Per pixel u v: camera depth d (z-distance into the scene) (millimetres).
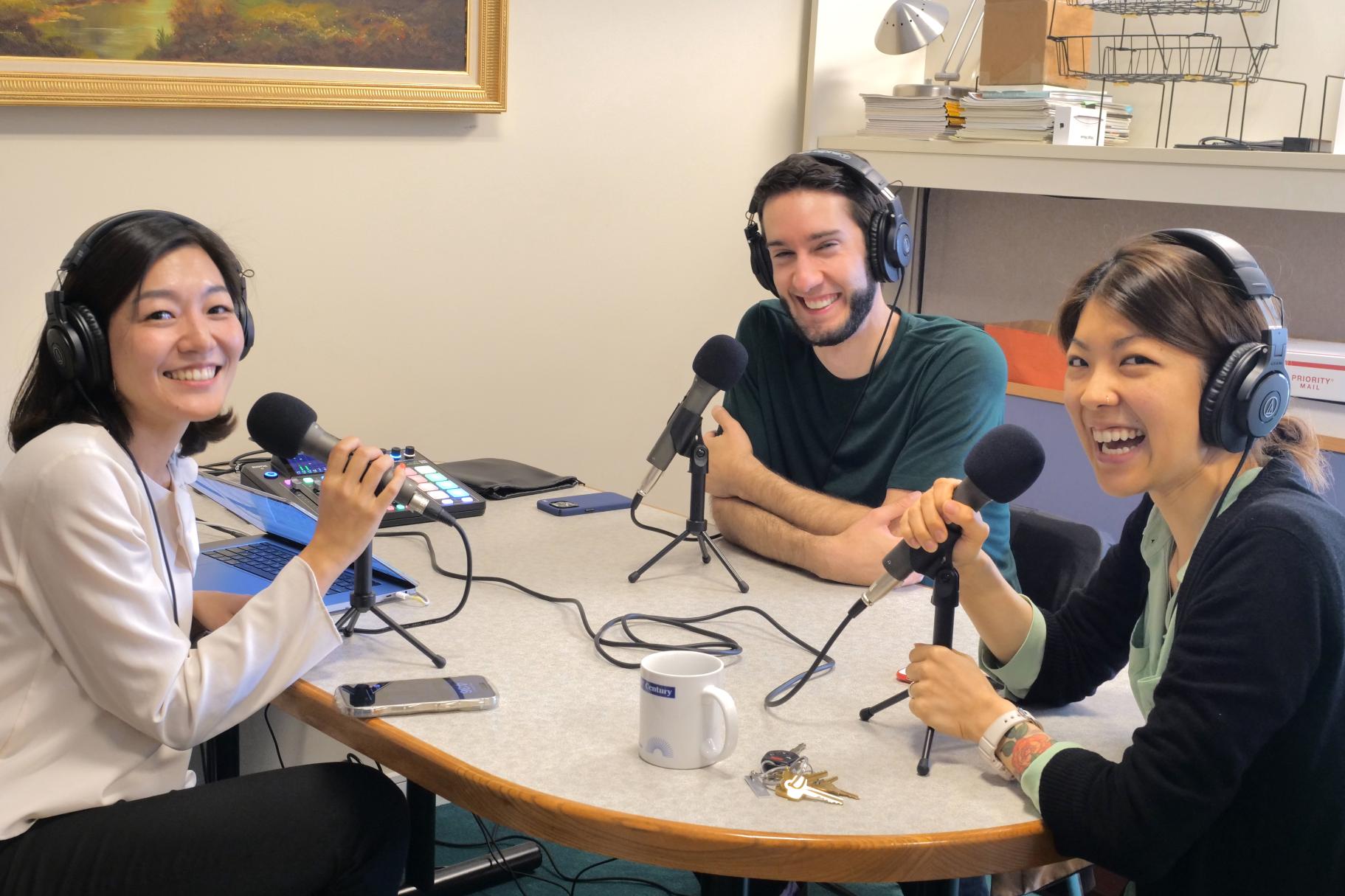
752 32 3008
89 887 1250
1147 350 1134
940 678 1224
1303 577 1065
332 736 1305
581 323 2893
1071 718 1340
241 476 2148
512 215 2727
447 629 1522
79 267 1296
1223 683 1061
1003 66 2904
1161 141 3070
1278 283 2883
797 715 1302
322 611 1325
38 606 1248
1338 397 2467
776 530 1807
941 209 3492
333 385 2545
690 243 3031
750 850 1047
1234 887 1145
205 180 2316
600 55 2781
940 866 1062
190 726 1250
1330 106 2742
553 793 1116
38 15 2084
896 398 1984
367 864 1360
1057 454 2840
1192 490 1197
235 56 2279
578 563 1799
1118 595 1376
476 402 2764
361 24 2400
